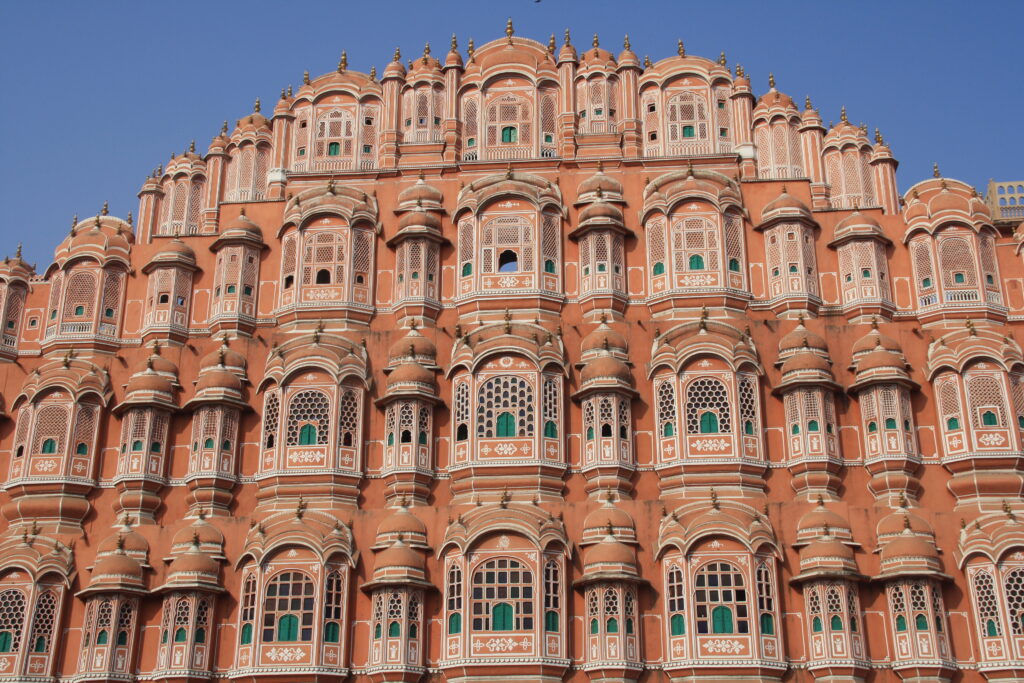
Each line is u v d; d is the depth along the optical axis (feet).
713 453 146.20
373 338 157.17
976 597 135.33
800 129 192.65
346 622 137.59
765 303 160.86
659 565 138.21
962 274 159.12
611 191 167.43
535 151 176.45
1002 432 145.18
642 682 133.59
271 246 168.14
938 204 162.91
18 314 167.02
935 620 132.77
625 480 146.30
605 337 153.17
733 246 163.02
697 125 178.60
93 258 167.12
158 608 140.97
